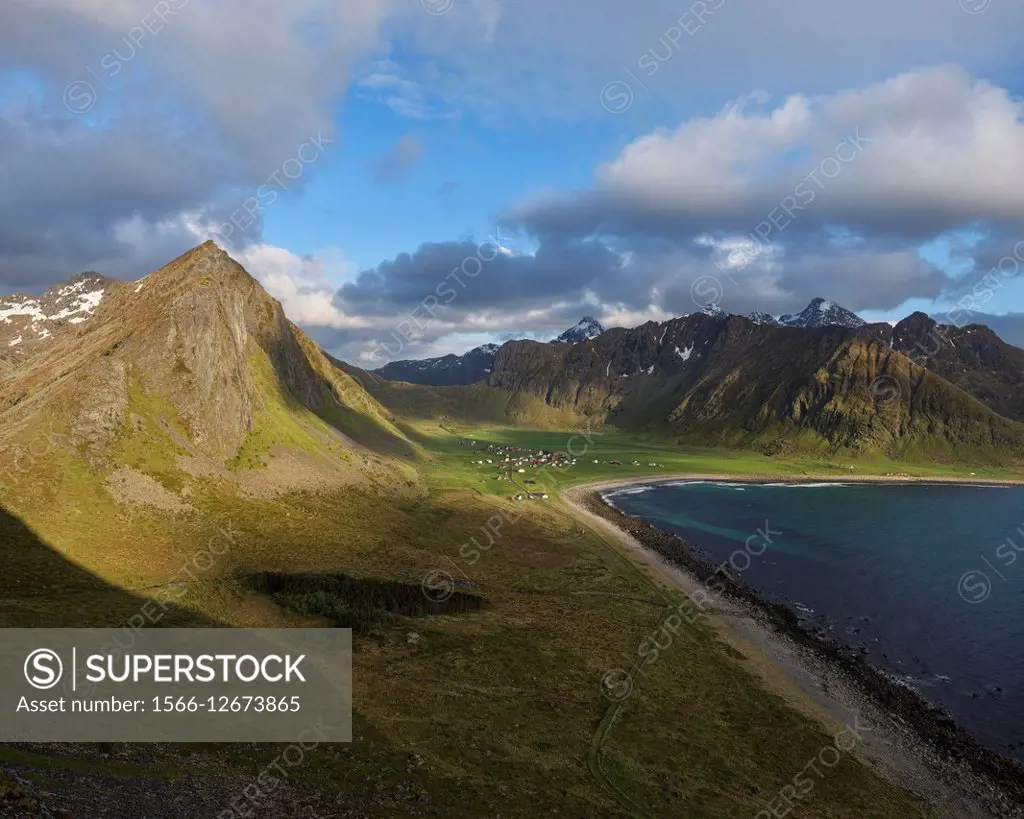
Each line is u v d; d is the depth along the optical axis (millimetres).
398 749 42562
